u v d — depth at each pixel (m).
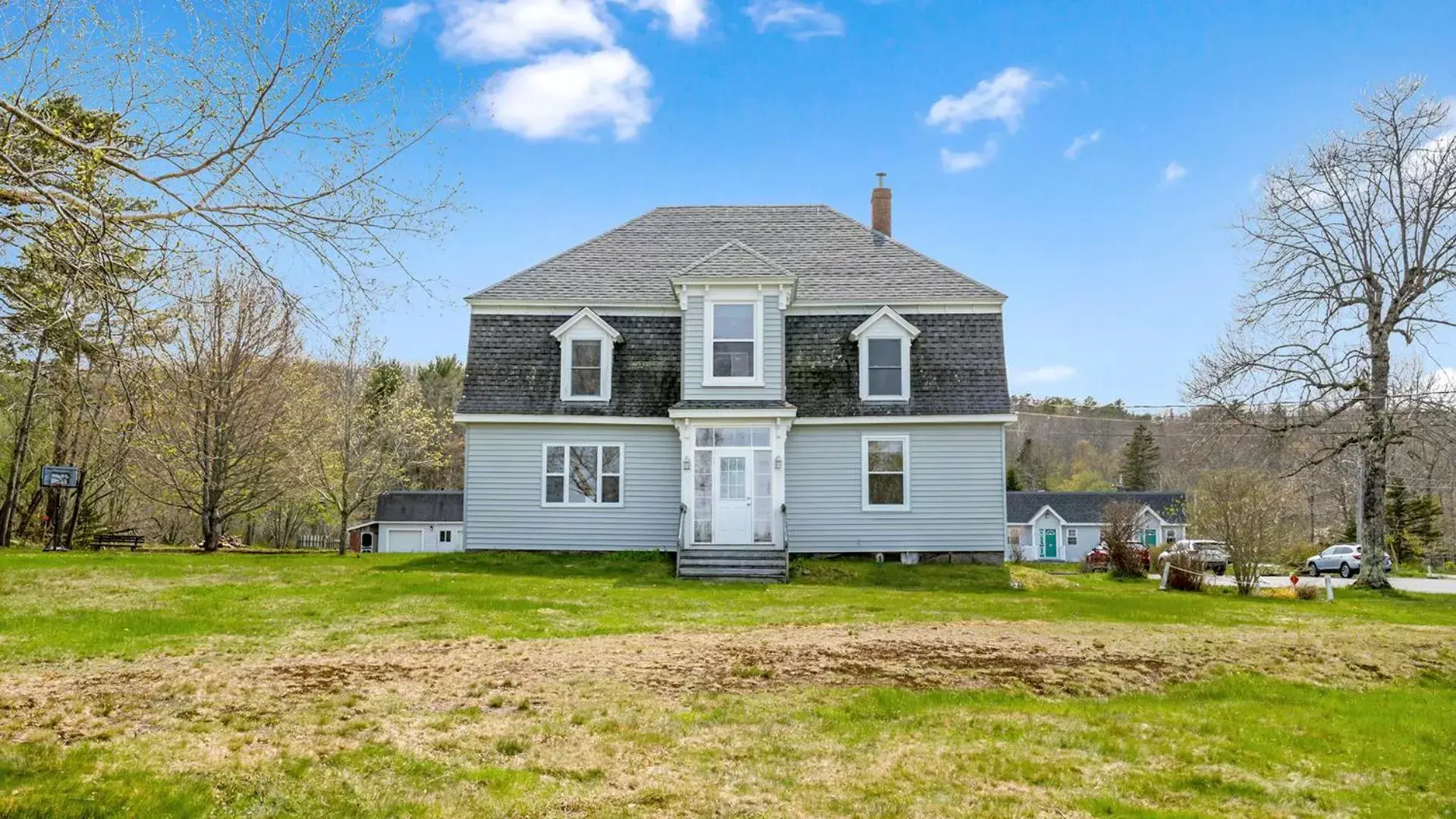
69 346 7.77
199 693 9.99
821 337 26.83
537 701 10.31
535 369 26.53
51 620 13.91
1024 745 9.46
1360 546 47.25
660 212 30.66
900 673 12.12
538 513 26.17
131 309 7.44
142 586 18.05
